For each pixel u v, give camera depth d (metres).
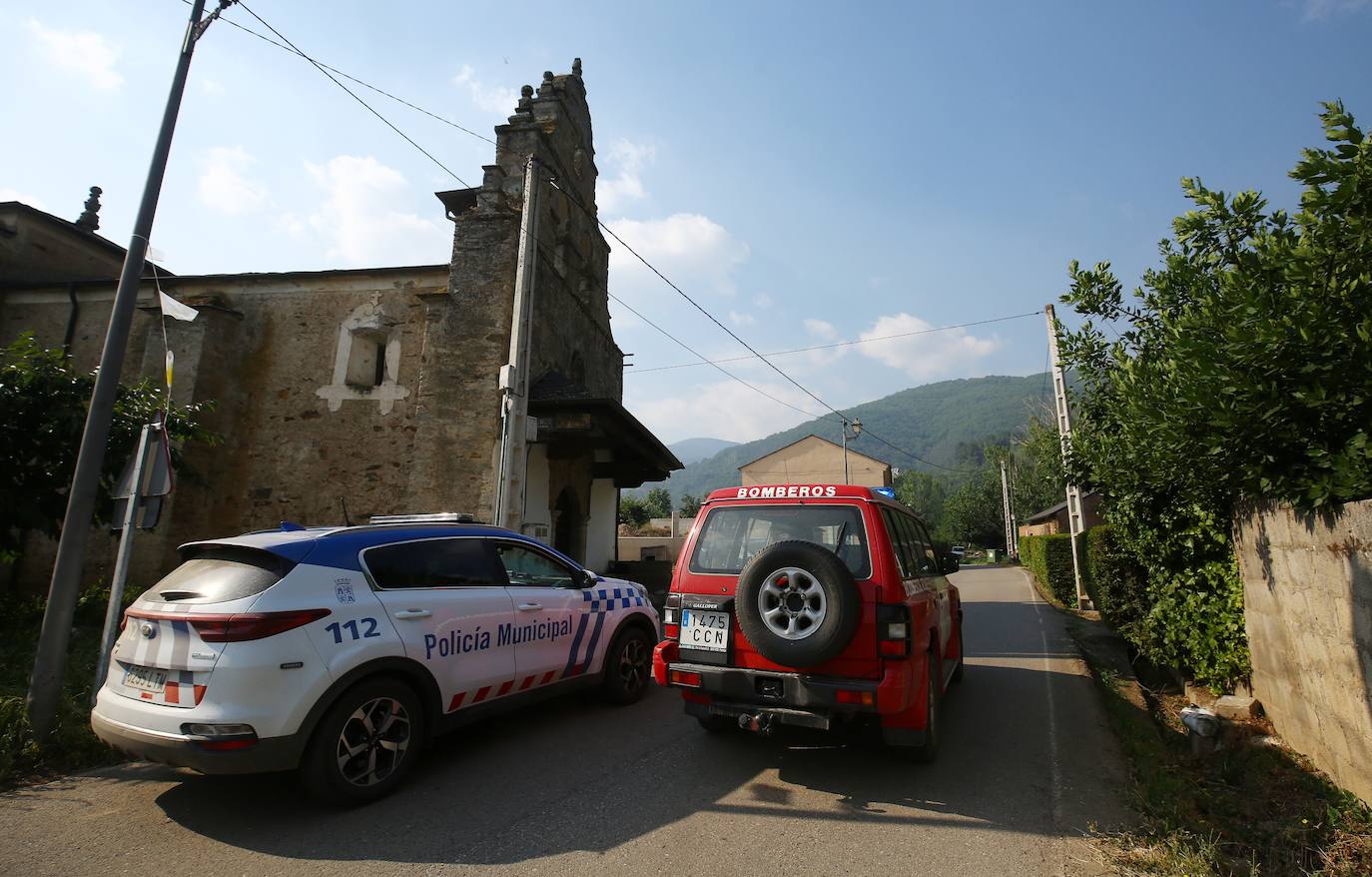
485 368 11.80
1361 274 3.90
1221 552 6.42
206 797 4.41
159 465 5.97
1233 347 4.20
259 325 13.64
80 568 5.41
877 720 4.98
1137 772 4.79
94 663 7.37
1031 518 40.91
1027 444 44.22
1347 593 4.02
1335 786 4.22
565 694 6.58
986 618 13.39
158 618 4.16
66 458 8.64
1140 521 7.21
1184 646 6.99
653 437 14.09
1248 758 4.93
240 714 3.82
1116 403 7.32
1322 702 4.43
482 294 12.12
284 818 4.10
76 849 3.72
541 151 13.69
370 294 13.49
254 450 13.04
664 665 4.90
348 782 4.21
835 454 52.75
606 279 18.08
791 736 5.67
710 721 5.61
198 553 4.60
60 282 14.04
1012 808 4.18
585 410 11.48
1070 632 11.27
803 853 3.62
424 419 11.74
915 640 4.49
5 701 5.28
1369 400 3.94
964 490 60.97
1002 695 7.07
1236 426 4.40
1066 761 5.03
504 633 5.37
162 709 3.95
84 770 4.90
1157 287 6.35
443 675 4.83
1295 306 4.11
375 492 12.49
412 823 4.04
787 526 4.94
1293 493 4.49
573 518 14.54
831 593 4.28
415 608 4.75
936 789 4.51
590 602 6.33
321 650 4.15
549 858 3.60
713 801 4.34
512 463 8.73
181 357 12.74
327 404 13.07
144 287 13.99
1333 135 3.97
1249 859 3.49
